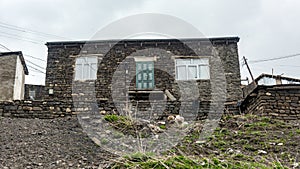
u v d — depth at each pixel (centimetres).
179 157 523
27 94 1909
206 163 515
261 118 866
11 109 1009
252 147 645
